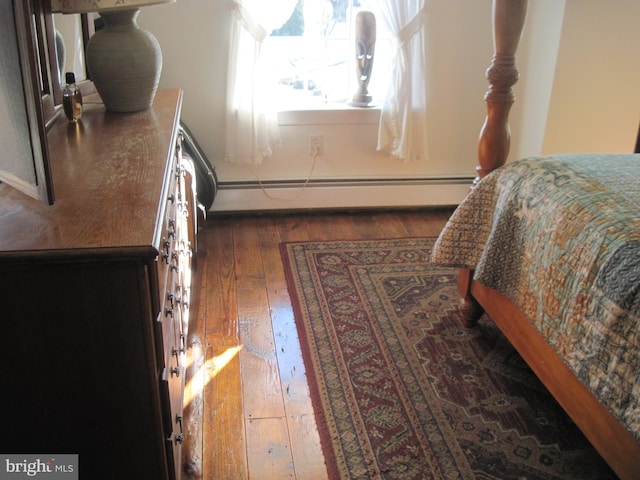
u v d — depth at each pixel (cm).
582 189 174
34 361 116
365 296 261
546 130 313
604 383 143
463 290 236
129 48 194
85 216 121
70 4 177
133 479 130
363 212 348
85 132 180
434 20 313
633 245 146
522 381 209
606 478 169
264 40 293
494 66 215
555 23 297
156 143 171
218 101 314
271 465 173
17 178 125
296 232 322
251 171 331
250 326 239
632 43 297
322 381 208
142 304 113
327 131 327
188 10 296
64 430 123
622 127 315
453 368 216
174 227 166
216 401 198
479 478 169
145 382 120
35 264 107
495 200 208
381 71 337
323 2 320
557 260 168
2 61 116
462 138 340
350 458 175
